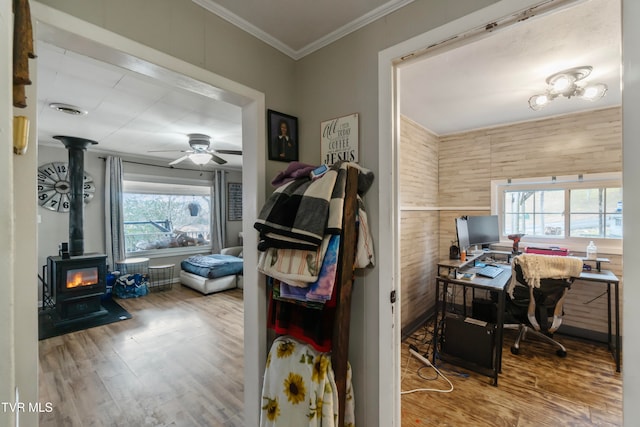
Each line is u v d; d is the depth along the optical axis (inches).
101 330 128.1
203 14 50.6
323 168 50.9
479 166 141.5
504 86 93.0
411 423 71.1
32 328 33.1
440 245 152.7
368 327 55.4
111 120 122.6
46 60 74.0
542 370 94.3
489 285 93.7
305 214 46.8
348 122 57.9
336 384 50.1
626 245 26.5
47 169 165.5
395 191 53.4
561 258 96.2
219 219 241.3
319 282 46.0
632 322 26.0
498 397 80.7
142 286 182.7
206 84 51.4
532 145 127.9
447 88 94.9
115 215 187.8
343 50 58.8
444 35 45.2
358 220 52.5
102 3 39.5
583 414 73.6
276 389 55.8
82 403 78.2
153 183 211.8
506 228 138.9
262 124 59.9
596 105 112.4
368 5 51.4
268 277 60.4
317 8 52.1
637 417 25.5
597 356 103.3
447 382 88.4
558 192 126.6
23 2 25.1
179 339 118.7
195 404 77.9
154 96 97.3
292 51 65.2
